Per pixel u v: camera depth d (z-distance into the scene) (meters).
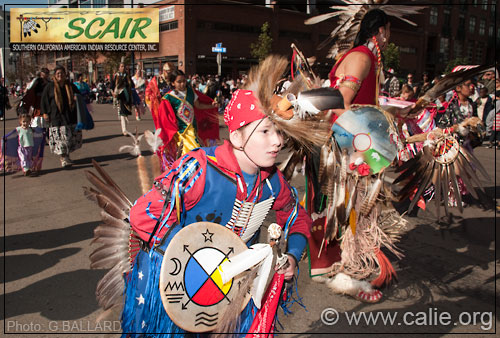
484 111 11.19
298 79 1.99
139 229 1.68
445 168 2.90
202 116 5.73
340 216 2.77
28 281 3.44
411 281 3.43
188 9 33.72
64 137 7.89
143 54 37.62
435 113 5.66
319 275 3.11
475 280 3.46
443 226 4.72
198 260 1.61
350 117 2.72
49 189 6.41
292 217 1.92
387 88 12.09
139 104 16.62
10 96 38.97
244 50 37.38
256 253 1.61
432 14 48.84
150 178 6.72
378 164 2.73
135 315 1.72
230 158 1.66
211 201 1.67
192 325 1.62
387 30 3.04
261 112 1.59
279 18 38.00
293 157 2.93
